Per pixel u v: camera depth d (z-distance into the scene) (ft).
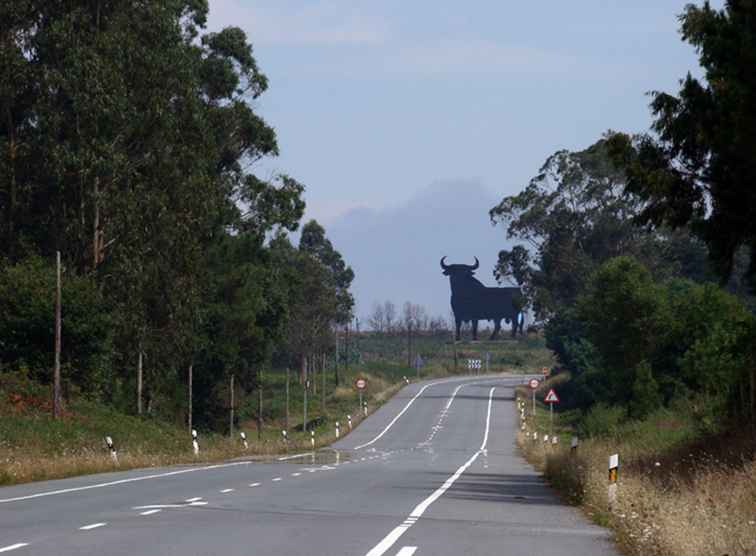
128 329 291.99
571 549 71.46
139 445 252.42
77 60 278.46
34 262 284.61
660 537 66.28
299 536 74.74
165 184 301.43
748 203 139.33
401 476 164.86
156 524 82.12
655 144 143.95
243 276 384.27
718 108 134.31
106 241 297.12
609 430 313.12
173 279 300.20
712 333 277.85
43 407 261.85
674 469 134.10
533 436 355.15
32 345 278.87
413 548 69.05
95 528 78.89
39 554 63.87
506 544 73.20
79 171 276.82
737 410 183.83
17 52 284.61
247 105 375.25
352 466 202.69
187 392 380.99
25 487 126.52
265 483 137.39
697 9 142.00
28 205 293.02
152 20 303.27
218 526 80.89
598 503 95.91
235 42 379.96
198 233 305.94
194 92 309.42
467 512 99.40
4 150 288.30
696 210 143.64
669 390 349.61
